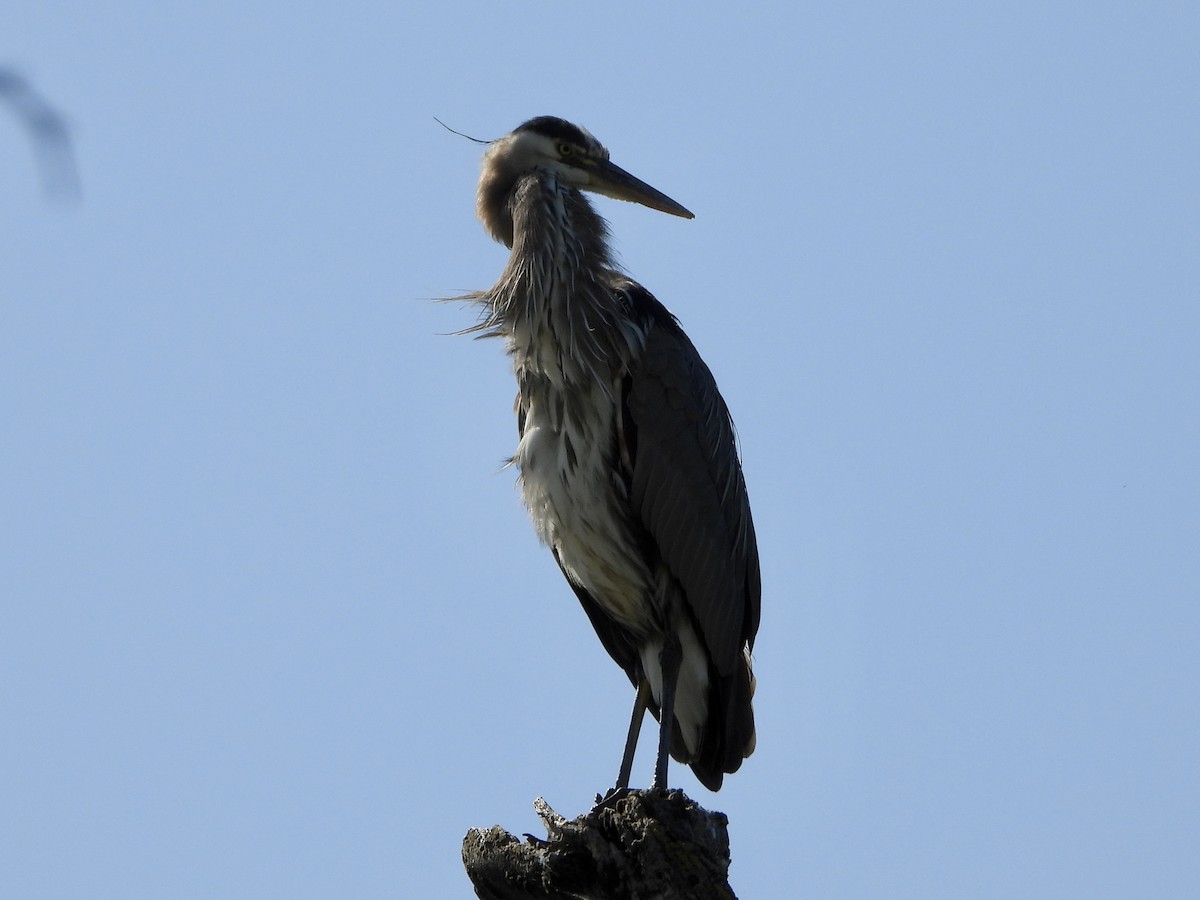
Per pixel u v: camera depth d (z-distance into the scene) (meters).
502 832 8.78
